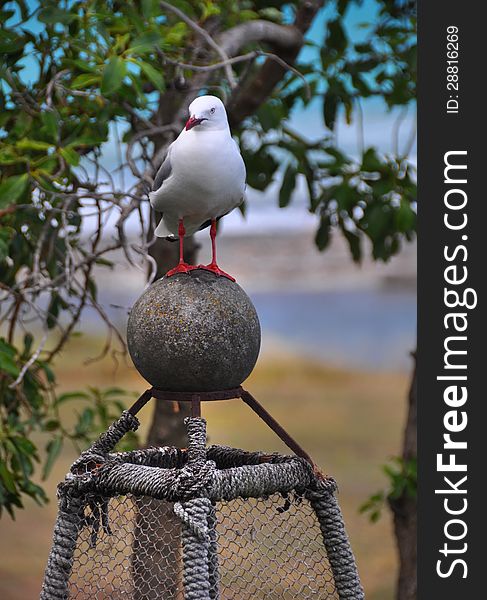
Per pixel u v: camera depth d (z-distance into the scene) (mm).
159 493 4438
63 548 4754
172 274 4973
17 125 7035
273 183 9391
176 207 5344
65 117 7219
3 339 7008
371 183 8805
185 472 4406
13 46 6789
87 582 5477
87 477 4703
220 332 4668
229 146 5219
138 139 7020
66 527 4773
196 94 7363
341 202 8688
